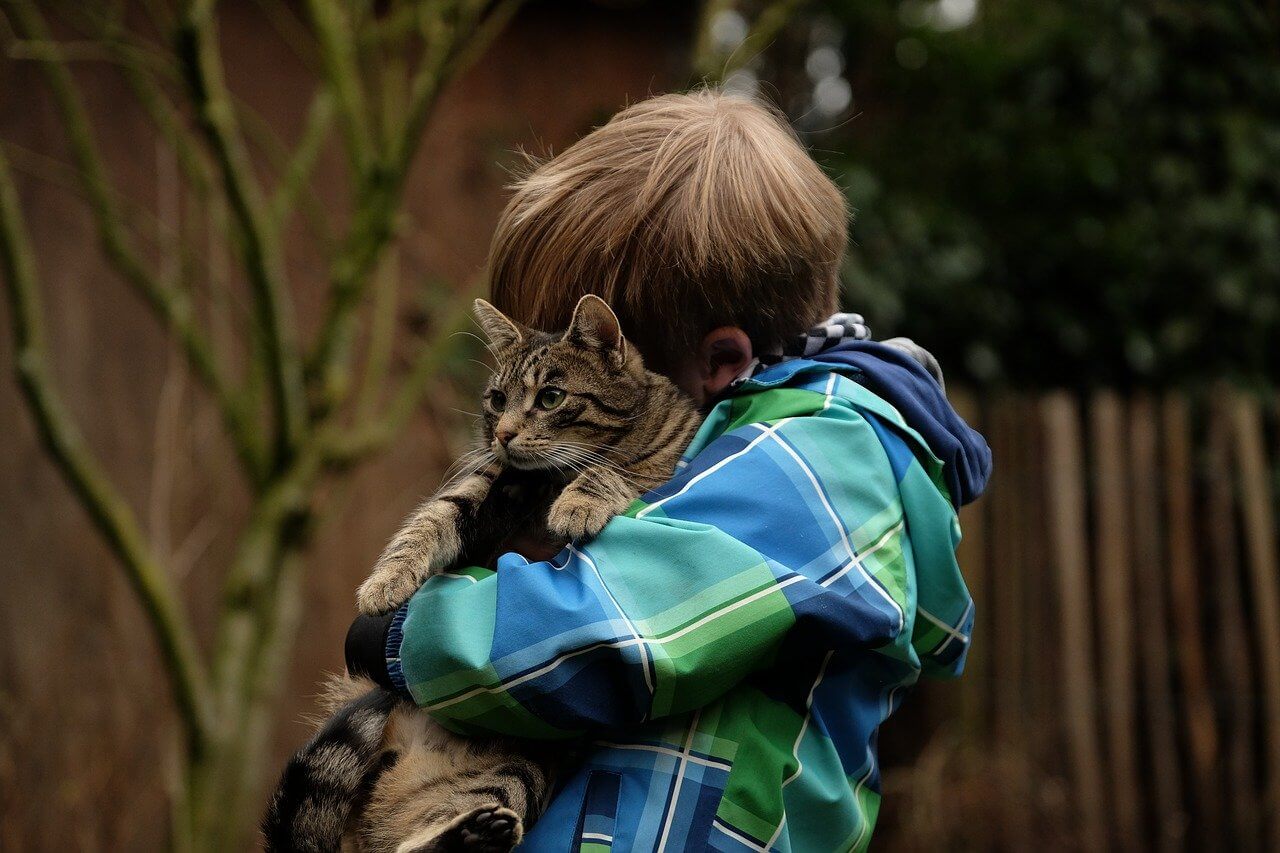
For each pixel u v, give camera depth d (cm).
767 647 144
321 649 486
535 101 546
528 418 204
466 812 154
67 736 426
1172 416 438
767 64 696
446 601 151
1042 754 434
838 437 158
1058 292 556
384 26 400
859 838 161
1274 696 429
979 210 586
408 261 511
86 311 458
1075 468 438
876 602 150
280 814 174
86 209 461
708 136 184
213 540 462
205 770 328
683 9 576
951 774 435
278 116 495
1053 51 576
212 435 464
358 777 175
